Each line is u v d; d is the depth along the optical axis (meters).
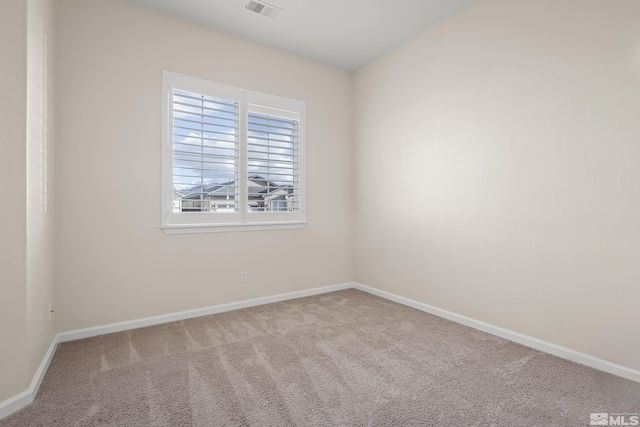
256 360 2.13
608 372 1.96
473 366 2.06
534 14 2.31
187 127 2.94
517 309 2.44
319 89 3.81
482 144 2.66
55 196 2.37
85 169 2.50
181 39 2.91
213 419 1.53
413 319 2.95
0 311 1.55
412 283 3.33
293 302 3.47
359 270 4.04
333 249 3.96
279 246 3.52
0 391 1.54
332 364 2.08
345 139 4.05
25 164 1.61
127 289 2.68
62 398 1.69
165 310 2.85
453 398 1.71
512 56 2.45
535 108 2.31
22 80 1.60
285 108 3.52
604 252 1.99
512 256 2.47
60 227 2.40
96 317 2.55
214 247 3.10
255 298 3.36
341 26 3.05
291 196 3.62
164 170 2.82
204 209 3.05
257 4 2.71
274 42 3.33
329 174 3.92
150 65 2.76
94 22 2.53
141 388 1.79
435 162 3.07
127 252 2.67
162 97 2.81
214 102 3.08
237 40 3.21
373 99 3.79
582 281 2.09
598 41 2.00
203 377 1.92
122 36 2.64
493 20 2.56
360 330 2.68
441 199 3.02
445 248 2.99
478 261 2.71
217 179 3.12
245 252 3.29
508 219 2.49
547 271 2.26
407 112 3.36
